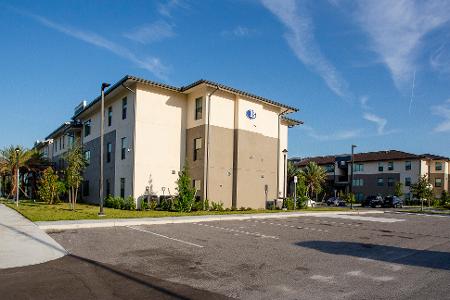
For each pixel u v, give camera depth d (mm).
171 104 24688
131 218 15570
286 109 28703
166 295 5652
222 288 6098
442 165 58281
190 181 22000
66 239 10656
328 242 11406
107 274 6809
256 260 8367
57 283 6164
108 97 26391
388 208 43688
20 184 42812
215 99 24234
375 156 61469
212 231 13180
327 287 6309
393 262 8547
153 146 23578
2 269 7059
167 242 10516
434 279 6977
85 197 31172
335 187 65500
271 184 27469
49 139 44688
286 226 15641
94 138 30062
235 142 25109
